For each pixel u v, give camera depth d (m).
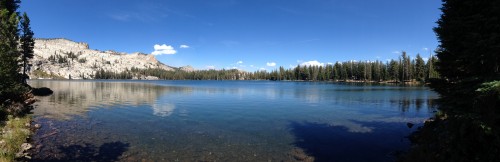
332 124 26.08
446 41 14.90
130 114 31.19
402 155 15.30
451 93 12.93
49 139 18.59
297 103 45.84
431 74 123.19
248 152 16.69
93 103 42.22
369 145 18.39
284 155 16.16
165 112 33.38
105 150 16.45
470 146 9.76
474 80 11.41
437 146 12.20
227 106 40.84
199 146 17.81
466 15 13.57
